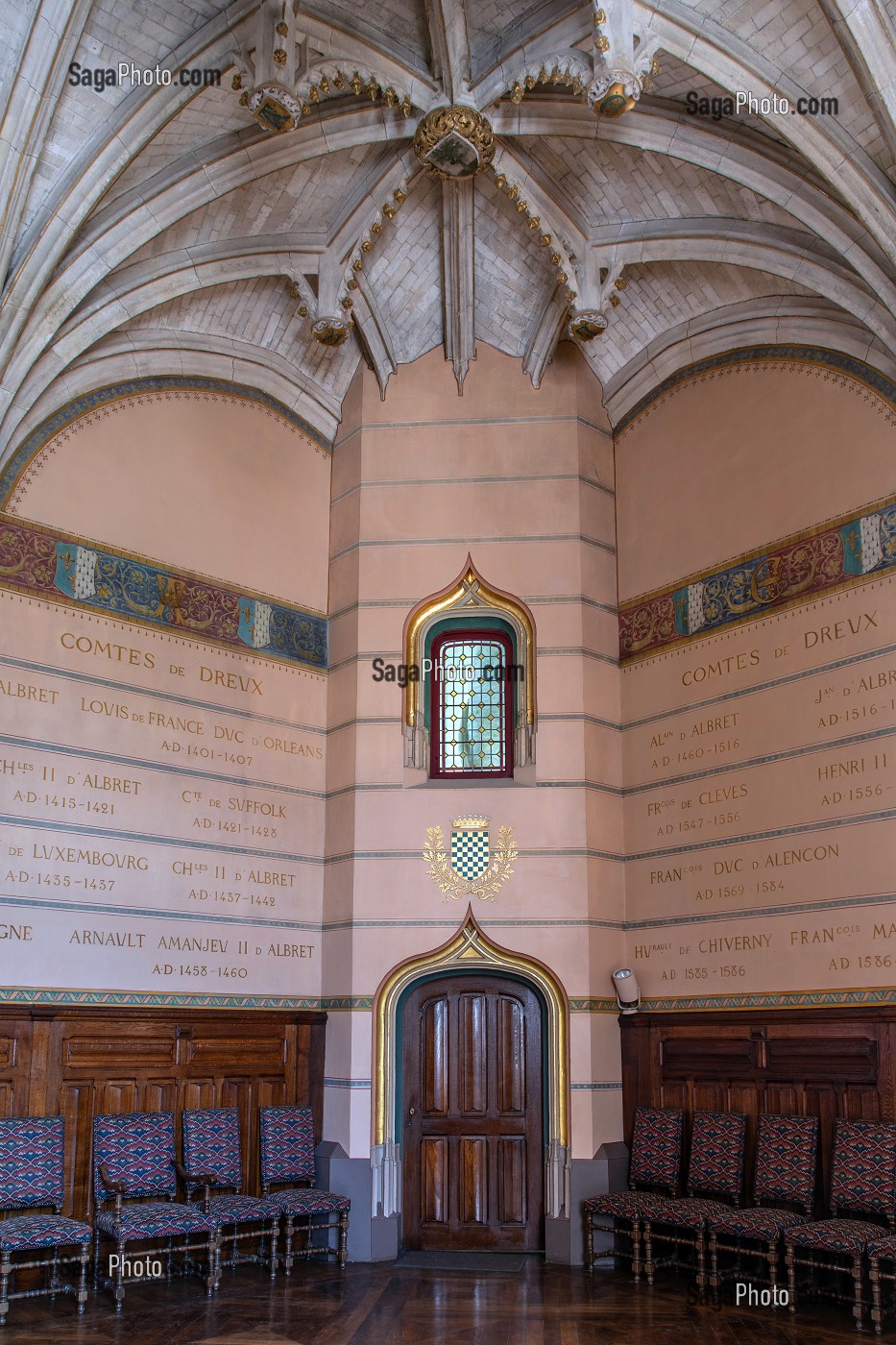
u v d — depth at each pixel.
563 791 10.21
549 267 10.71
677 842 9.91
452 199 10.28
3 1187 8.01
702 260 9.93
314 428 11.48
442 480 11.08
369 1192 9.57
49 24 7.88
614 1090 9.81
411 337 11.38
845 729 8.74
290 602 10.91
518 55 8.75
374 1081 9.80
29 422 9.24
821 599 9.10
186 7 8.25
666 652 10.34
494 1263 9.33
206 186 9.33
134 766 9.48
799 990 8.73
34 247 8.74
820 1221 7.96
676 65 8.66
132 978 9.15
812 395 9.48
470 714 10.84
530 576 10.75
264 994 9.94
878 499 8.82
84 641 9.33
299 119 8.77
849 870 8.54
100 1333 7.16
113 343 9.95
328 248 10.27
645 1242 8.83
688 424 10.56
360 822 10.33
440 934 10.02
